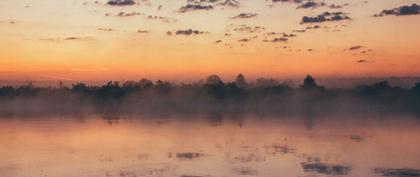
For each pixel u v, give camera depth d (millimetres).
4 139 72000
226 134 79000
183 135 77438
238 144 64625
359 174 43156
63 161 50094
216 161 49781
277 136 75562
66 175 42906
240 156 53375
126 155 54219
